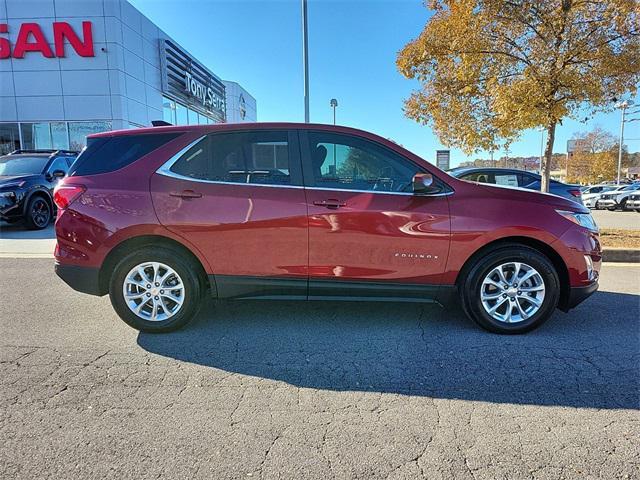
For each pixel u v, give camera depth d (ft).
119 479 6.81
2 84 61.77
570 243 12.29
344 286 12.34
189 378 10.08
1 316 14.16
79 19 60.54
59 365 10.68
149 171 12.30
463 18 25.09
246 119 144.77
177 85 81.82
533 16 25.11
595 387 9.72
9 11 60.29
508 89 25.05
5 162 35.76
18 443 7.66
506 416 8.60
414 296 12.57
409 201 12.20
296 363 10.89
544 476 6.93
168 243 12.44
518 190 12.94
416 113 32.76
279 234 12.10
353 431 8.09
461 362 10.94
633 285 18.21
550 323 13.62
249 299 12.62
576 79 24.41
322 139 12.53
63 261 12.38
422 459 7.32
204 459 7.29
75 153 40.57
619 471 7.04
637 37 23.94
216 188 12.16
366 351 11.59
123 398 9.18
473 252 12.26
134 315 12.49
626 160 207.41
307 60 43.52
